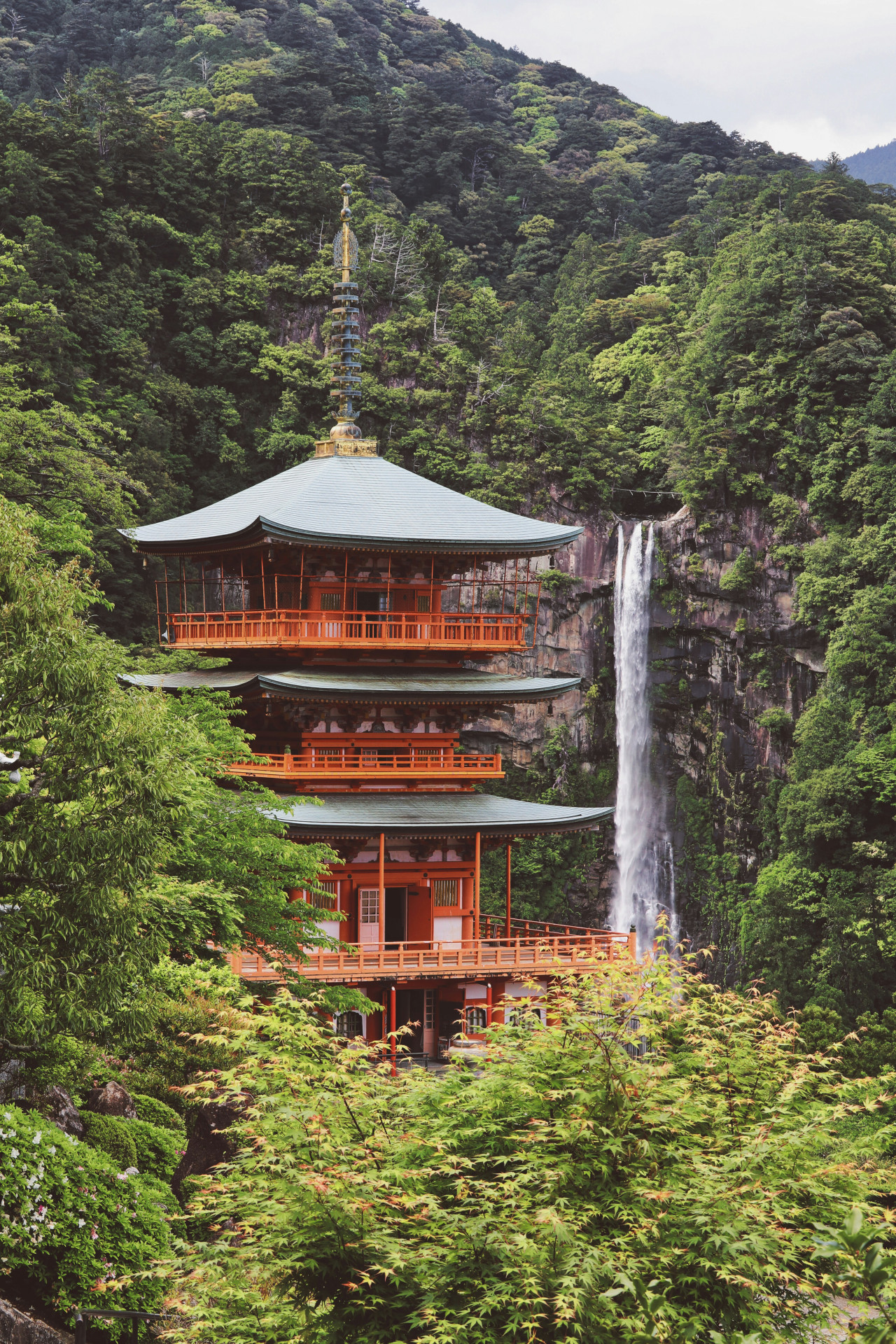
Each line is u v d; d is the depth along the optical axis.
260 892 37.00
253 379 133.75
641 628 128.50
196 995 32.66
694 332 154.75
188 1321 20.58
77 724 20.05
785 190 173.00
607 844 124.56
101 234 125.94
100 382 117.56
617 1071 16.02
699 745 129.00
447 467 129.38
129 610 103.06
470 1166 15.48
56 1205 20.44
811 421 131.75
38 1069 24.67
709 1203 14.81
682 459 133.12
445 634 57.31
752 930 114.56
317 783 55.91
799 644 127.06
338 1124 15.75
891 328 141.25
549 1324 14.37
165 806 21.23
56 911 20.02
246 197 146.25
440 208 190.62
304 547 55.16
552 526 59.47
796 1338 14.89
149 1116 28.48
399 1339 14.52
